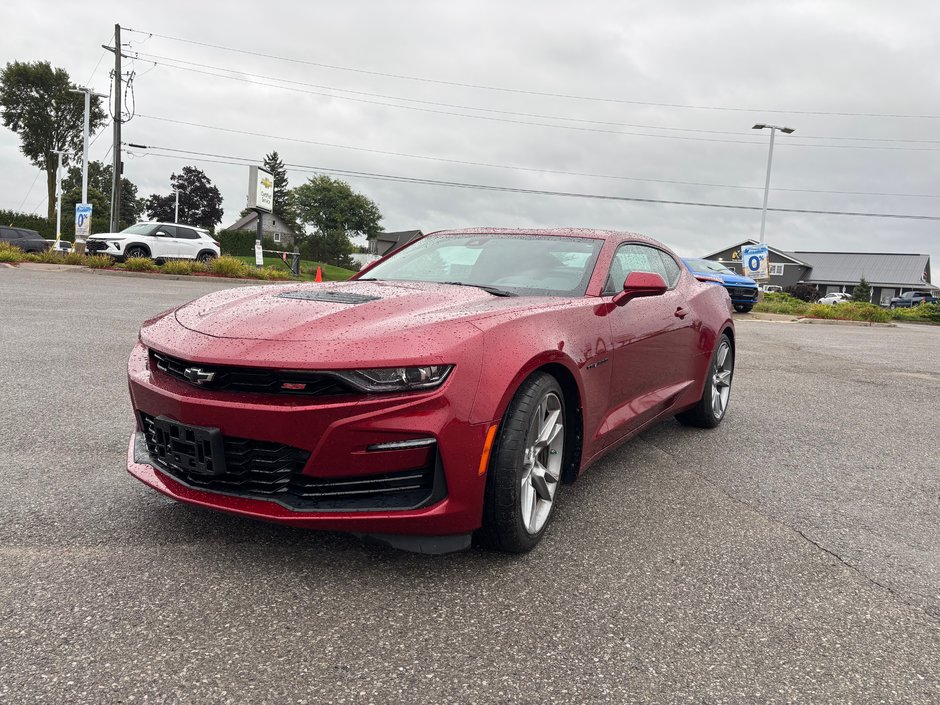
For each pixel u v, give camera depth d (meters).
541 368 2.59
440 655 1.85
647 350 3.52
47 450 3.42
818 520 3.06
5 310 8.95
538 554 2.54
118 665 1.73
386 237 86.56
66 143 65.12
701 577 2.42
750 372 7.75
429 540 2.28
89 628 1.89
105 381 5.06
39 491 2.88
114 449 3.48
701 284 4.74
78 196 67.50
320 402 2.14
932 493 3.55
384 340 2.22
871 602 2.29
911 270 69.94
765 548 2.71
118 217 29.02
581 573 2.39
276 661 1.78
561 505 3.09
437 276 3.48
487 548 2.54
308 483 2.22
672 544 2.70
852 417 5.44
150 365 2.52
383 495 2.25
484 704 1.66
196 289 14.88
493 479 2.33
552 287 3.22
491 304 2.68
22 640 1.82
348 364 2.13
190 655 1.79
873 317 21.61
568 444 2.87
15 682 1.64
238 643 1.86
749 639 2.02
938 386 7.29
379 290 2.94
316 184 89.12
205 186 105.19
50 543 2.40
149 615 1.97
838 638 2.05
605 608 2.16
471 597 2.18
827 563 2.60
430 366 2.18
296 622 1.98
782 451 4.25
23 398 4.44
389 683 1.72
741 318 18.69
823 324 19.03
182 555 2.35
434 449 2.21
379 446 2.15
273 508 2.21
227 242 55.19
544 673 1.79
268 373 2.19
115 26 27.97
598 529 2.82
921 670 1.90
